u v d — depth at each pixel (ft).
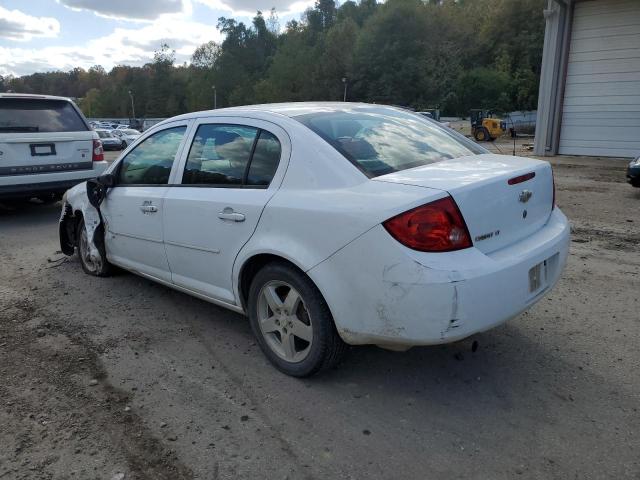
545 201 11.18
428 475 8.08
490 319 8.87
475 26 318.65
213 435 9.12
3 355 12.10
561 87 54.65
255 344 12.51
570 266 17.90
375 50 268.00
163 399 10.23
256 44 412.57
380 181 9.45
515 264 9.18
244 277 11.46
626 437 8.87
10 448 8.82
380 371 11.16
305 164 10.22
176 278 13.34
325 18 404.16
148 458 8.56
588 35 52.24
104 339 12.87
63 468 8.34
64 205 18.35
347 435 9.07
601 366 11.15
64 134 26.25
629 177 31.42
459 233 8.71
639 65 49.90
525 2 285.43
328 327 9.95
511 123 129.49
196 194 12.18
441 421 9.42
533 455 8.48
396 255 8.57
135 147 14.76
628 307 14.17
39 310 14.76
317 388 10.54
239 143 11.64
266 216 10.43
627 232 22.70
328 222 9.36
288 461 8.45
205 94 385.29
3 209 30.71
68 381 10.93
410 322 8.62
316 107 12.14
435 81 259.19
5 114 24.84
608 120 52.70
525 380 10.69
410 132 11.88
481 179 9.31
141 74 435.94
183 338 12.88
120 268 17.15
